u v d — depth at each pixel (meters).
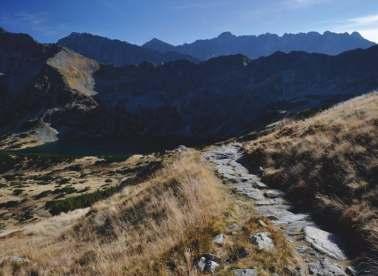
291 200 13.15
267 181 15.91
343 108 26.36
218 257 7.98
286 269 7.53
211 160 22.58
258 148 21.81
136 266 8.66
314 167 15.05
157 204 13.81
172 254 8.54
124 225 13.79
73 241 15.70
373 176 12.68
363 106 22.83
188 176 15.20
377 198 10.95
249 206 12.15
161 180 17.45
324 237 9.44
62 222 27.09
